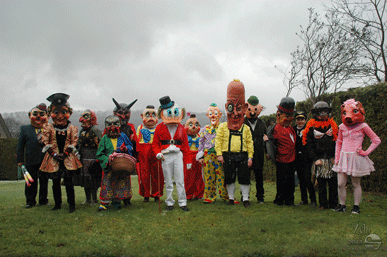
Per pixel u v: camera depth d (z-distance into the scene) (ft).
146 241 13.82
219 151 21.34
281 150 21.02
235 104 21.16
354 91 26.89
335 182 19.65
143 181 23.76
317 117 19.70
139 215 18.37
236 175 21.77
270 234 14.51
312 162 20.85
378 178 24.82
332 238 13.69
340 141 18.71
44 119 21.91
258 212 18.80
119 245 13.26
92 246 13.05
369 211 18.75
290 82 35.94
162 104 20.58
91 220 17.19
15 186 41.22
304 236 14.14
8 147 59.41
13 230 15.43
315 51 32.76
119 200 20.56
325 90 32.17
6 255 12.33
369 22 34.04
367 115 25.70
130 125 23.09
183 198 20.21
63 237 14.39
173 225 16.29
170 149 20.03
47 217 17.76
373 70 36.27
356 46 32.83
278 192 21.31
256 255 12.14
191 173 25.32
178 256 12.15
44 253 12.46
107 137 19.98
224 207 20.48
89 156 21.72
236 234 14.60
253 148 21.34
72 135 19.51
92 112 22.24
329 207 19.72
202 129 23.70
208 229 15.46
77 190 33.55
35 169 21.67
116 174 19.53
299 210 19.25
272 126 21.97
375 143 17.63
